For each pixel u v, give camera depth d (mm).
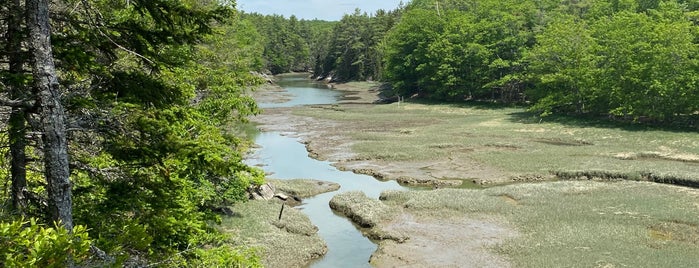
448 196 30047
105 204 8680
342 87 115188
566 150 42375
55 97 7289
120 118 8656
